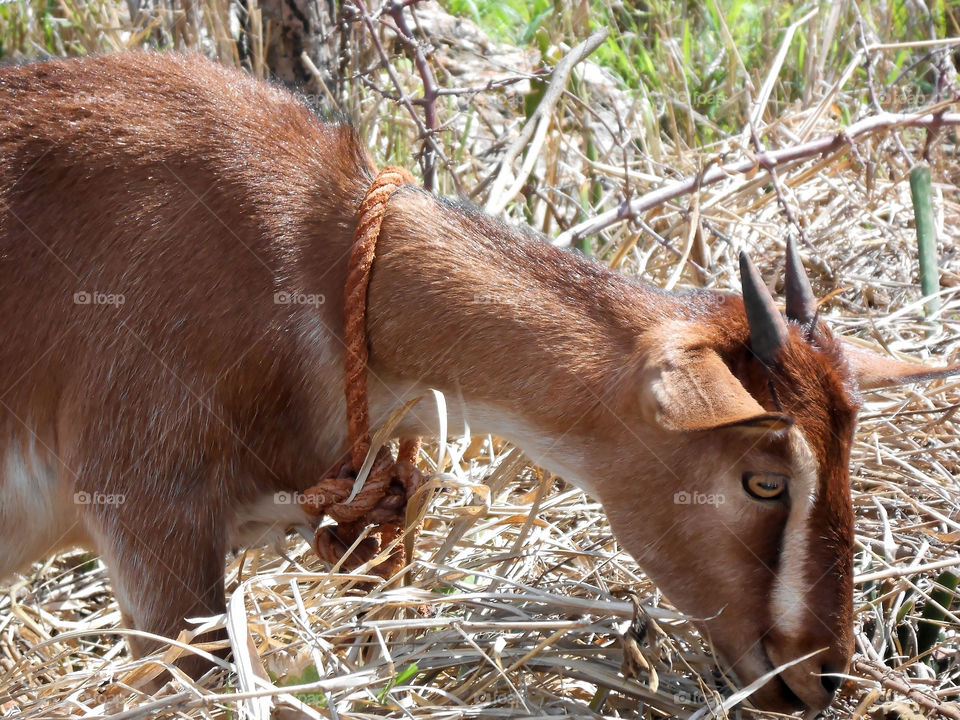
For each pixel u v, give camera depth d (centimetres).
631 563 124
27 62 120
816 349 108
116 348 113
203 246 113
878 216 164
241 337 113
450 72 183
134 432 113
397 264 114
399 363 115
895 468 134
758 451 105
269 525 119
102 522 114
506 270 113
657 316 111
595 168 157
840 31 198
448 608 118
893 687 114
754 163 152
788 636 108
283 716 109
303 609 111
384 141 169
